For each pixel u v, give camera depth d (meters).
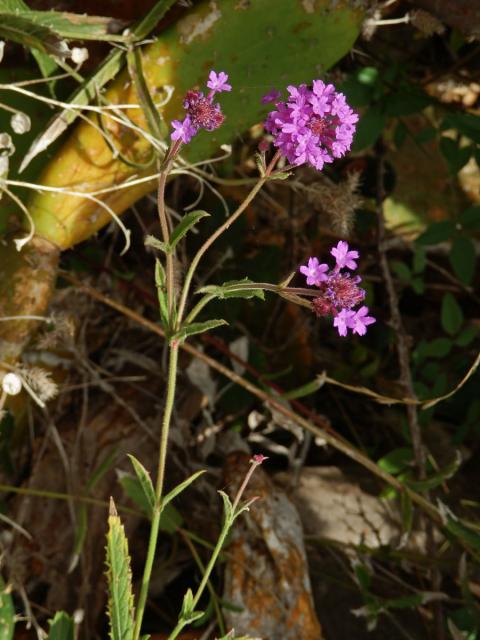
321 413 1.21
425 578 1.03
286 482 1.07
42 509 0.96
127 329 1.10
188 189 1.12
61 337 0.98
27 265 0.84
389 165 1.19
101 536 0.96
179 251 1.09
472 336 1.14
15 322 0.84
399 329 1.05
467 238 1.09
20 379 0.83
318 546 1.03
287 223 1.26
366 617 0.98
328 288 0.62
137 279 1.11
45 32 0.79
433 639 0.97
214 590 0.96
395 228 1.46
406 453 1.05
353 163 1.16
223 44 0.83
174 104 0.85
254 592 0.92
